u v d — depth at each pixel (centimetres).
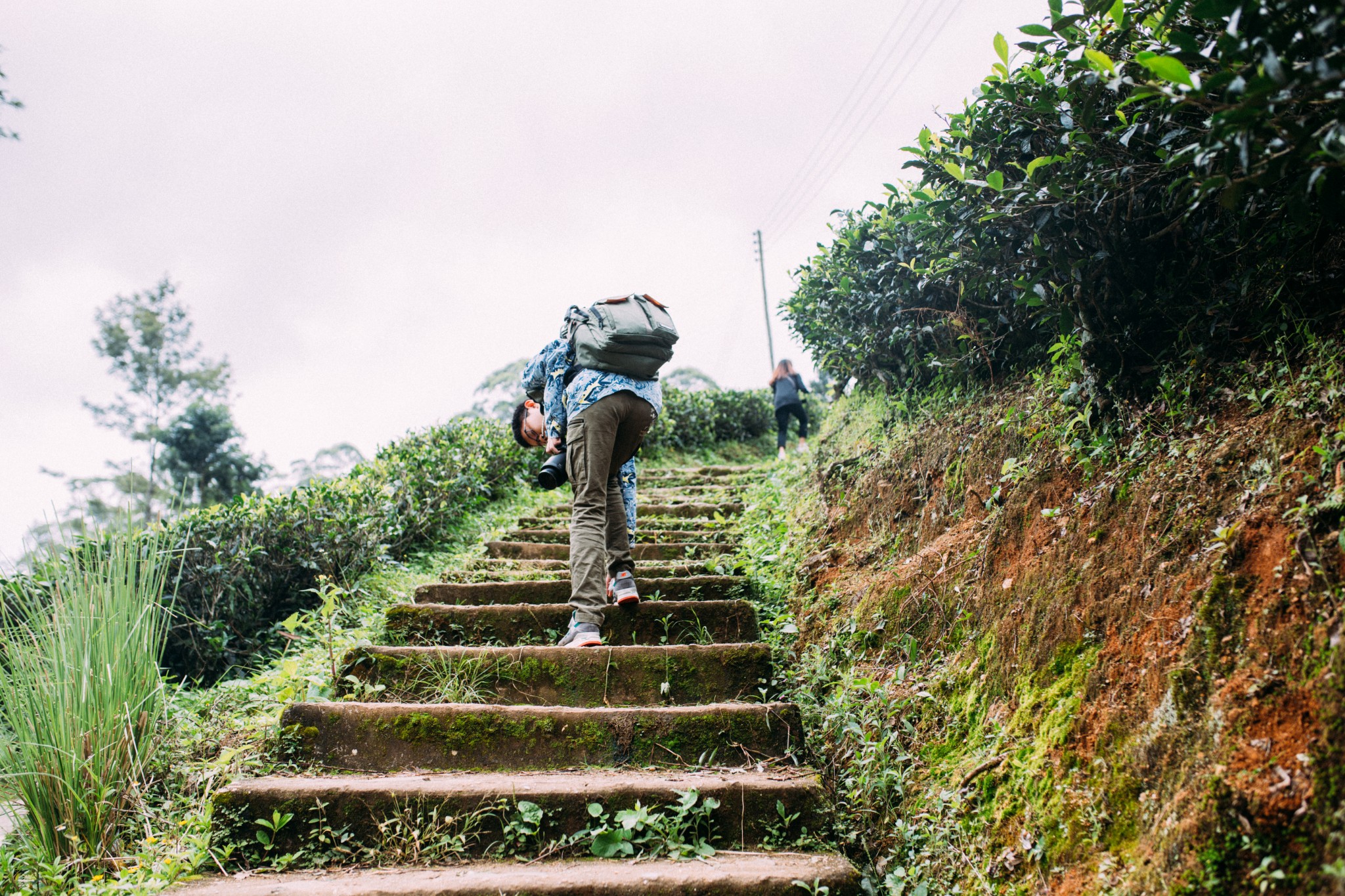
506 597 369
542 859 213
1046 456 258
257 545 397
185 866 207
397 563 471
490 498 645
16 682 223
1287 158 145
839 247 462
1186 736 155
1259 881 127
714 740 257
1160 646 174
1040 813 181
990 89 244
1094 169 222
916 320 398
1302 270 203
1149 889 143
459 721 258
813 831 221
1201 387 217
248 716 288
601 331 314
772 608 362
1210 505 184
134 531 277
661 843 214
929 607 272
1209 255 235
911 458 364
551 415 332
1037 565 231
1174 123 202
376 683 294
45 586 251
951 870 192
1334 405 169
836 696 274
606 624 332
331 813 220
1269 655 147
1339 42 125
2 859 206
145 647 248
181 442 1767
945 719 234
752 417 1107
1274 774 133
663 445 951
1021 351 340
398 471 509
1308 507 155
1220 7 135
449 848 214
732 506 552
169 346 1978
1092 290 246
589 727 258
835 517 403
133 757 231
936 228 306
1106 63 184
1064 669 202
